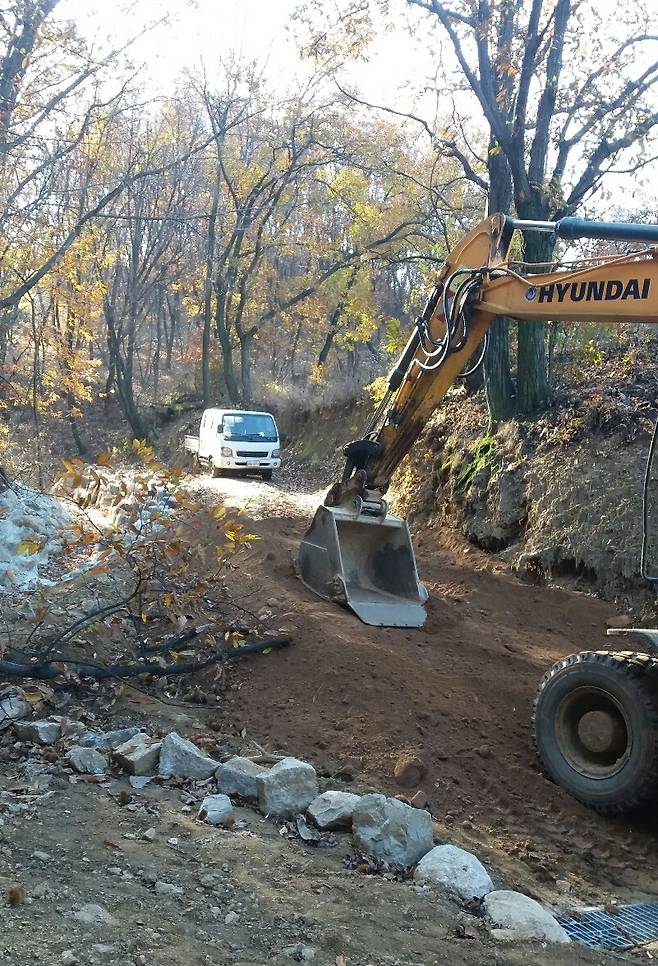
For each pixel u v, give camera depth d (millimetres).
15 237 18391
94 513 12781
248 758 6656
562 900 5477
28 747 6492
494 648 9641
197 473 25422
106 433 39375
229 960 3801
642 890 5891
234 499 15680
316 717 7590
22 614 8891
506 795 6816
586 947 4742
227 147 34562
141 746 6367
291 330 42750
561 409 14664
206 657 8531
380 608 9688
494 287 8234
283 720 7598
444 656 9062
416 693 7910
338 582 9711
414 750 7074
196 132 32656
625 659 6789
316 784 6051
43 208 18500
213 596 9516
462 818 6480
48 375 25547
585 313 7473
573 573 12531
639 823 6719
